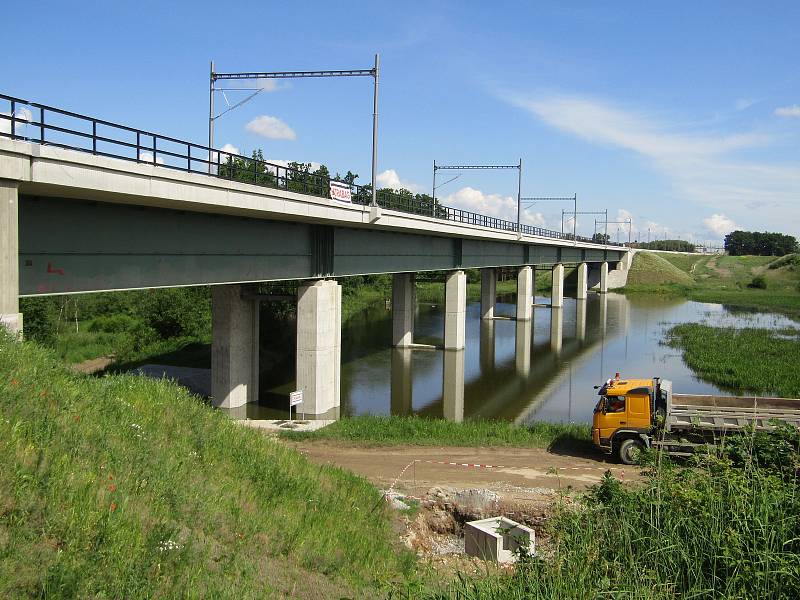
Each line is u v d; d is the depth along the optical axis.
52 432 9.94
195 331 46.62
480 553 14.49
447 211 45.34
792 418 19.20
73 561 7.11
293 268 28.81
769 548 8.70
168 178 17.91
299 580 9.54
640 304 96.56
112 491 8.96
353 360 47.44
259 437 16.84
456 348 50.31
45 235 16.98
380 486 18.25
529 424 28.55
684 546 9.08
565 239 86.56
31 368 12.24
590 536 9.80
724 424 19.55
